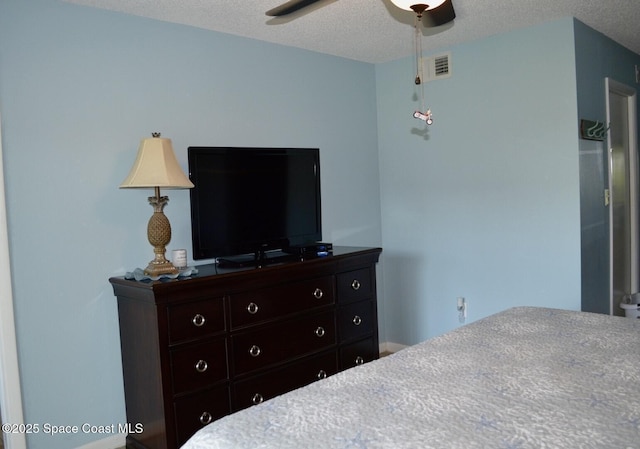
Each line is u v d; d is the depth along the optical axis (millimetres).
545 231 3398
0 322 2361
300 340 2887
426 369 1594
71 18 2564
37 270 2473
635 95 4301
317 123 3732
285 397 1431
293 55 3566
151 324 2377
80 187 2600
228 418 1325
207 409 2498
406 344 4203
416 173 4023
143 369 2482
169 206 2910
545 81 3330
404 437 1152
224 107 3168
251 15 2863
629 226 4363
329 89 3820
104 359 2689
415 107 3980
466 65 3682
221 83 3154
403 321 4211
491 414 1252
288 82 3535
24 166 2428
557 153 3311
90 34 2627
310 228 3342
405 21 3084
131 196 2781
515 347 1771
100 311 2674
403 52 3838
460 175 3777
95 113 2645
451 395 1379
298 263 2826
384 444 1126
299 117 3605
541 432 1150
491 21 3234
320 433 1196
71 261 2578
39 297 2482
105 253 2688
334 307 3070
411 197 4070
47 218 2500
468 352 1738
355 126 4027
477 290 3752
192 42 3020
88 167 2623
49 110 2498
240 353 2617
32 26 2443
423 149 3965
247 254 3127
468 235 3771
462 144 3750
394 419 1247
